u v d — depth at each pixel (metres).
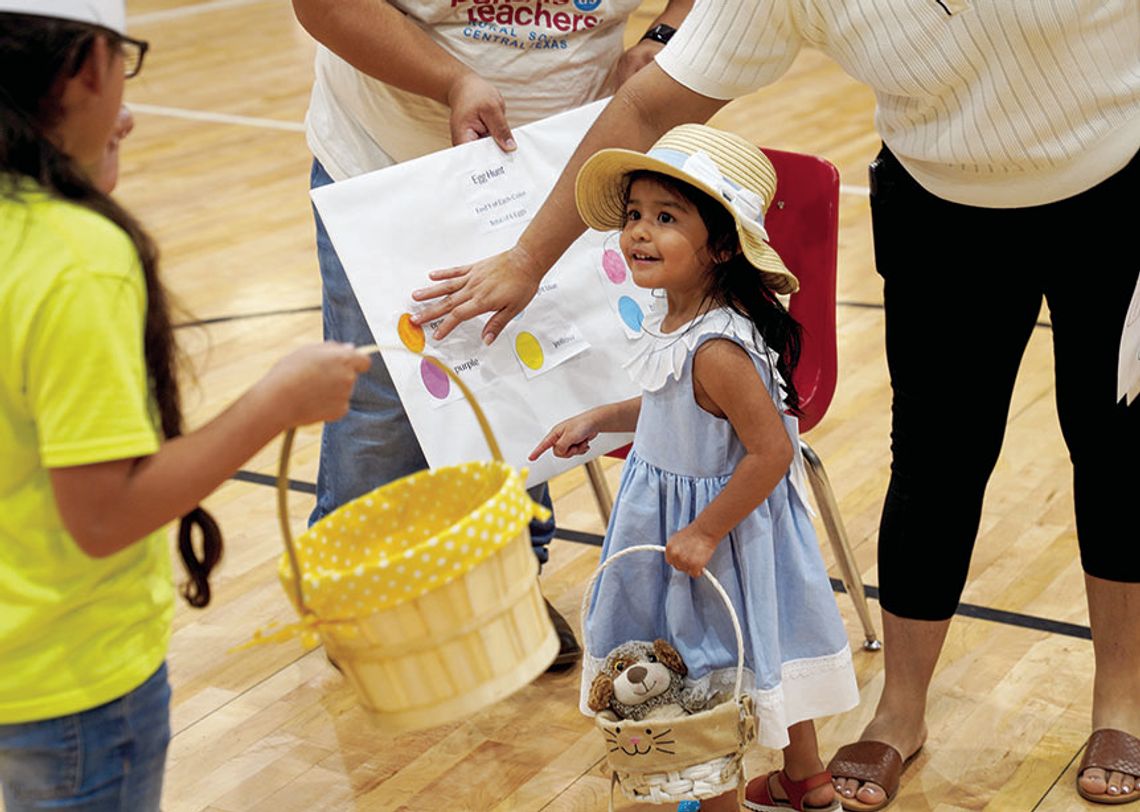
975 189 2.86
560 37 3.46
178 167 9.06
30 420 1.91
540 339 3.31
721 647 2.88
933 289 3.06
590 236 3.41
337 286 3.54
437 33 3.42
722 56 2.88
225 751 3.51
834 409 5.41
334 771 3.42
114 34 1.93
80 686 2.00
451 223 3.24
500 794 3.31
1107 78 2.66
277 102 10.79
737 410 2.74
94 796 2.07
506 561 2.06
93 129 1.96
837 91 10.45
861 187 8.19
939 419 3.16
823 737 3.48
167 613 2.13
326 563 2.21
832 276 3.54
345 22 3.22
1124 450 3.09
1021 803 3.21
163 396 2.06
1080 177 2.77
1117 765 3.20
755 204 2.73
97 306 1.83
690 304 2.82
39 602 1.97
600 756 3.45
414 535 2.28
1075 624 3.93
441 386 3.19
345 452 3.64
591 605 2.99
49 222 1.85
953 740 3.45
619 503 2.93
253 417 1.94
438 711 2.06
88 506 1.87
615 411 3.14
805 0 2.76
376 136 3.55
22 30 1.83
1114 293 2.92
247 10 14.59
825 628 2.94
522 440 3.26
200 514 2.22
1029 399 5.43
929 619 3.31
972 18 2.59
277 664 3.89
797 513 2.97
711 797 2.80
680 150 2.75
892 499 3.29
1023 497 4.66
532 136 3.36
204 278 6.96
